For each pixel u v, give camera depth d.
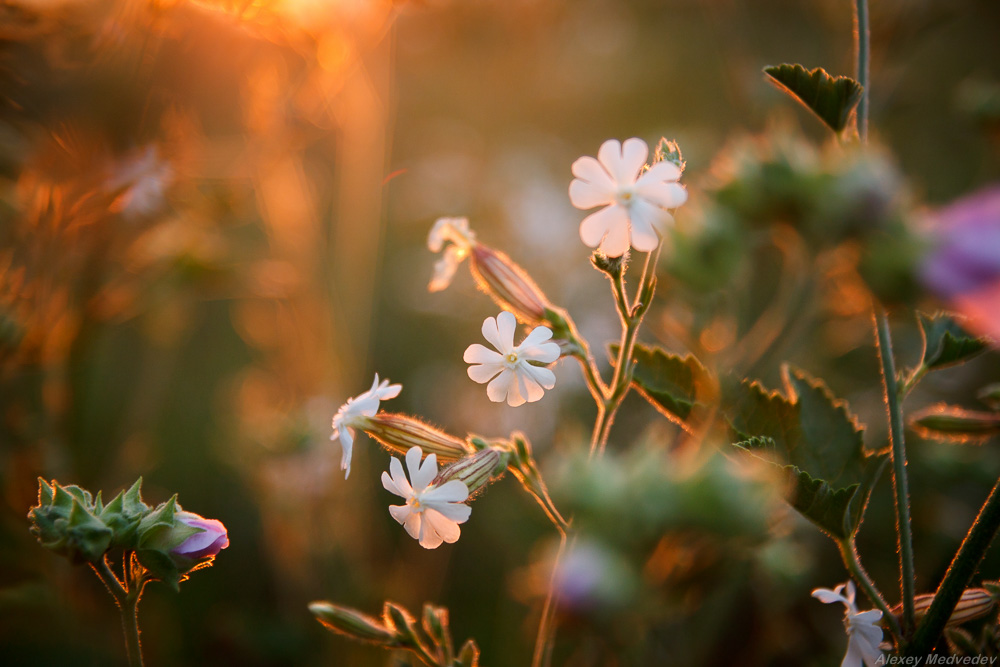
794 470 0.35
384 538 0.74
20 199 0.50
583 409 0.76
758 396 0.37
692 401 0.37
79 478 0.57
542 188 1.00
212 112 0.48
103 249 0.52
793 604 0.57
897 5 0.70
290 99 0.52
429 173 1.07
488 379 0.37
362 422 0.39
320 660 0.64
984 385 0.68
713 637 0.49
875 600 0.36
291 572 0.70
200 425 0.85
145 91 0.45
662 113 1.15
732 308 0.41
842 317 0.57
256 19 0.47
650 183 0.35
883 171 0.31
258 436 0.71
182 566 0.36
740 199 0.33
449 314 0.98
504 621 0.60
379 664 0.61
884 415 0.65
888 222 0.30
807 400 0.38
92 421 0.63
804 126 0.76
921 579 0.58
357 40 0.53
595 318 0.83
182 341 0.91
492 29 1.03
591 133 1.15
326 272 0.74
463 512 0.36
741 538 0.30
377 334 0.95
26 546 0.53
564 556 0.36
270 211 0.73
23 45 0.43
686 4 1.26
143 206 0.50
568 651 0.55
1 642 0.52
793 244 0.33
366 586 0.66
